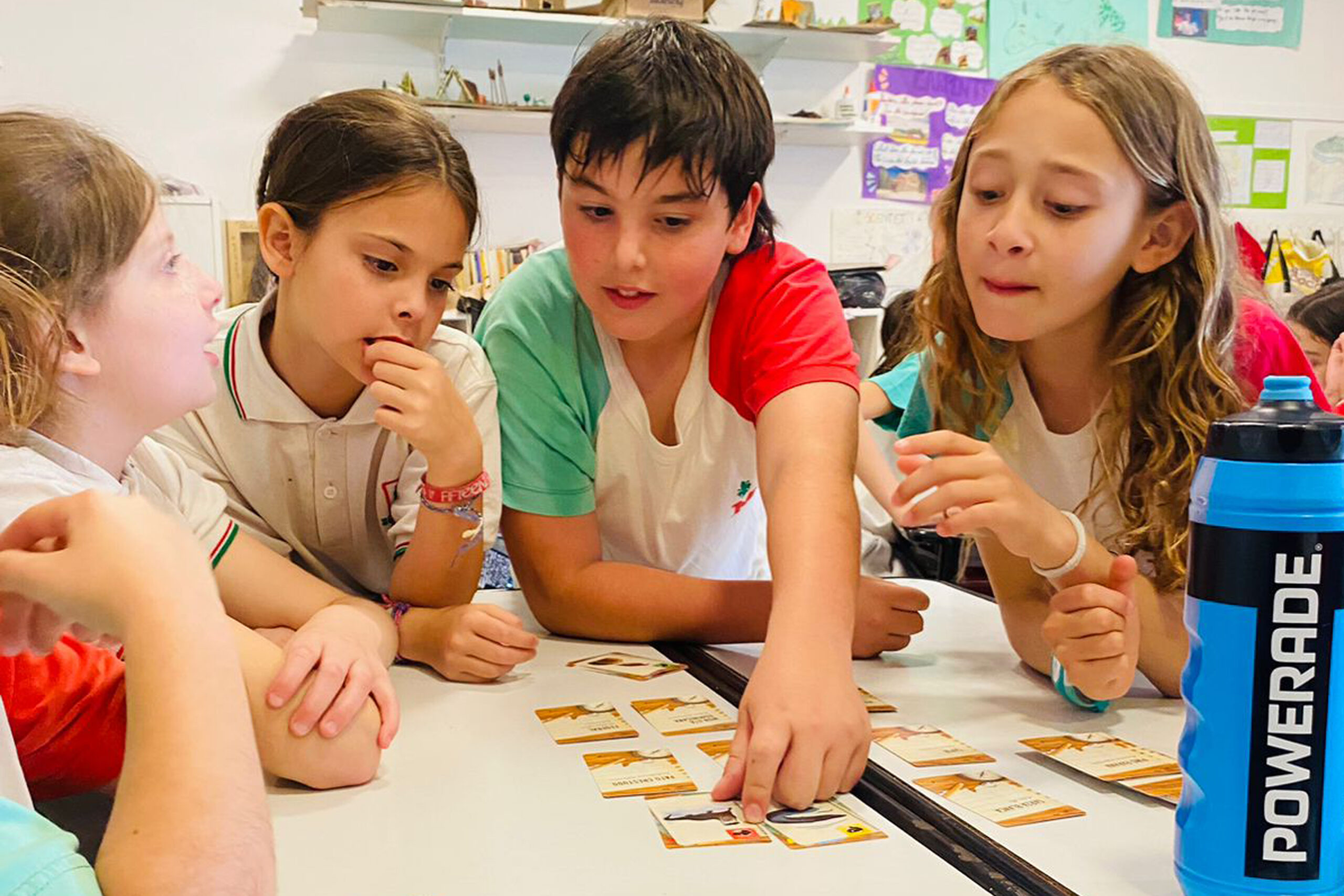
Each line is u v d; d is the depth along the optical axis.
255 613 0.94
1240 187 3.99
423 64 3.23
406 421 0.96
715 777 0.67
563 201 0.97
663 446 1.13
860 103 3.61
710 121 0.91
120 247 0.70
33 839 0.37
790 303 1.05
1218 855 0.47
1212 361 0.96
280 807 0.63
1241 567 0.46
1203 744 0.48
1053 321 0.90
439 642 0.90
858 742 0.66
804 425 0.94
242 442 1.08
